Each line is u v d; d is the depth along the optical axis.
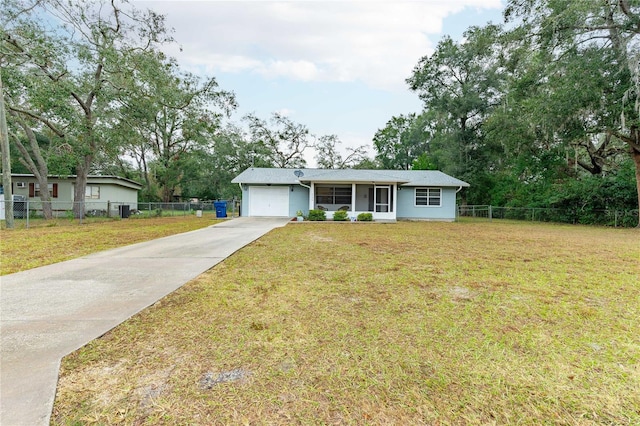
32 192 21.58
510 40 15.62
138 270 5.21
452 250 7.54
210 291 4.10
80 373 2.19
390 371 2.27
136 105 17.39
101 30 16.06
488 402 1.94
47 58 14.59
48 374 2.16
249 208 18.77
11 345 2.56
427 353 2.53
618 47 12.37
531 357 2.48
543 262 6.16
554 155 18.33
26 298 3.76
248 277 4.82
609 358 2.47
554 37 13.36
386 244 8.44
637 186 15.19
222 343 2.67
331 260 6.18
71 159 16.55
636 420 1.79
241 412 1.82
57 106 14.58
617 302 3.79
